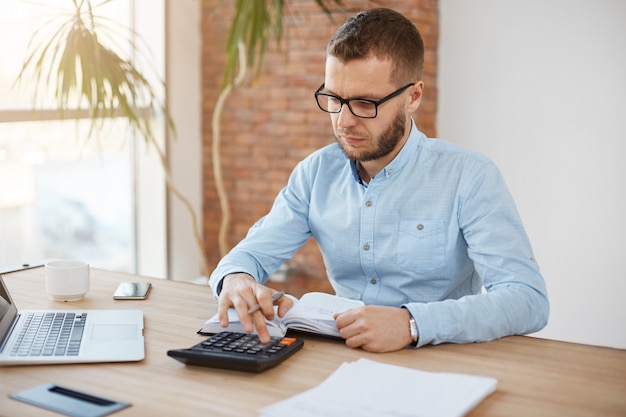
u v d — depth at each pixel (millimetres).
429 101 3871
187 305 1850
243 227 4492
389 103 1725
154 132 4328
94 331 1601
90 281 2064
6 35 3500
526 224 3816
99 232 4195
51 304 1838
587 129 3605
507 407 1257
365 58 1688
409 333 1536
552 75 3654
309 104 4113
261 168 4355
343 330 1544
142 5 4285
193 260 4633
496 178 1852
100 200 4184
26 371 1400
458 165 1893
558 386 1351
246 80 4301
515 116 3768
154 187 4398
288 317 1613
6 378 1365
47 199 3873
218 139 4348
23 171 3729
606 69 3529
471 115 3879
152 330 1651
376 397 1248
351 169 1963
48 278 1859
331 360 1469
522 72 3723
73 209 4020
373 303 1978
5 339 1529
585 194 3648
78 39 3246
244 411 1230
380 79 1698
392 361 1468
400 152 1902
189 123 4492
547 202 3746
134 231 4418
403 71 1734
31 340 1534
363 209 1955
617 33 3486
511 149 3801
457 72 3889
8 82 3533
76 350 1482
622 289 3617
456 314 1558
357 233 1971
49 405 1243
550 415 1229
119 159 4277
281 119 4223
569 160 3666
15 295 1910
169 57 4309
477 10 3795
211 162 4555
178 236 4508
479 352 1524
